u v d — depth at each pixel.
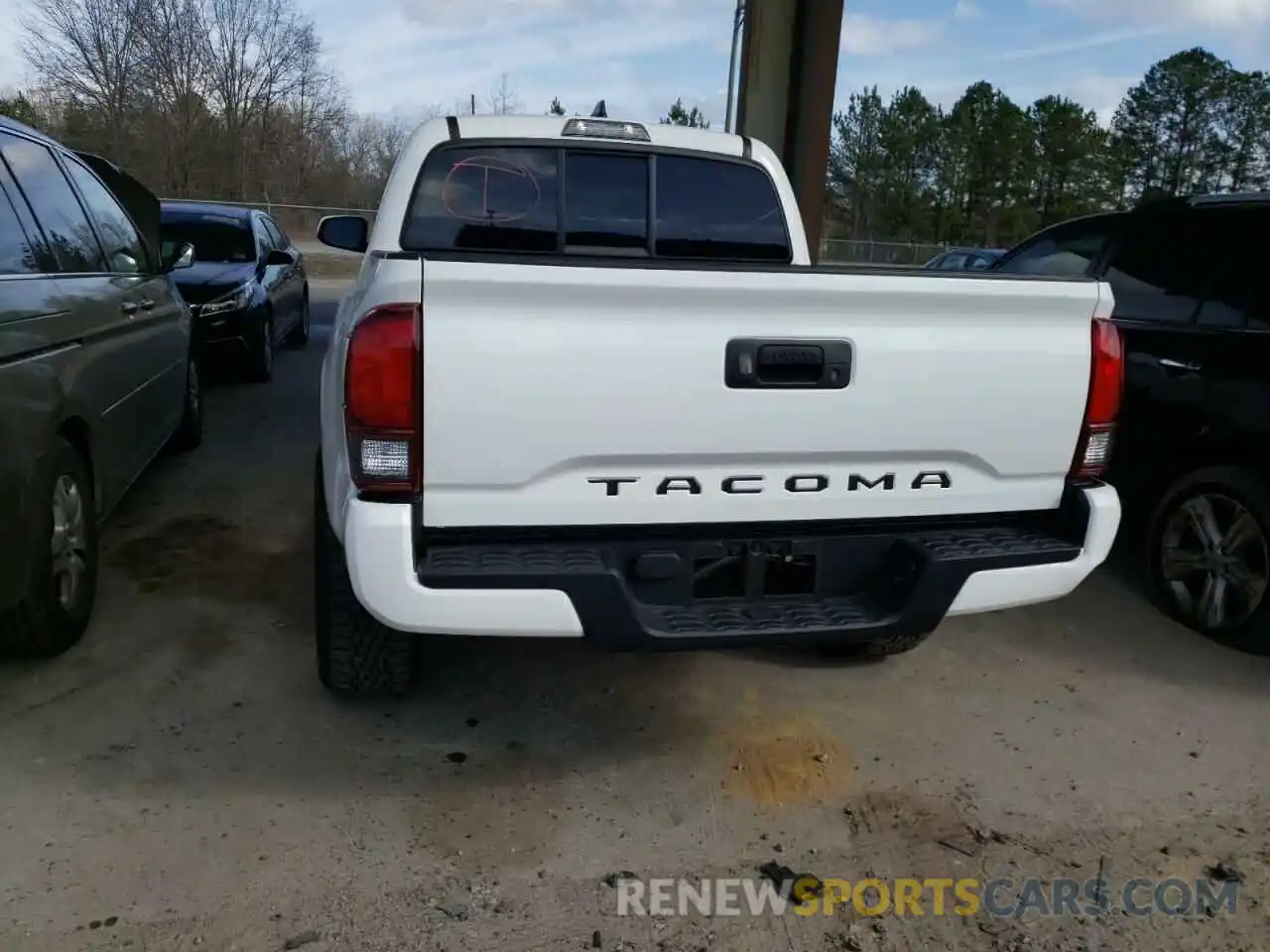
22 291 3.33
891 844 2.90
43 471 3.33
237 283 8.87
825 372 2.74
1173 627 4.53
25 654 3.61
